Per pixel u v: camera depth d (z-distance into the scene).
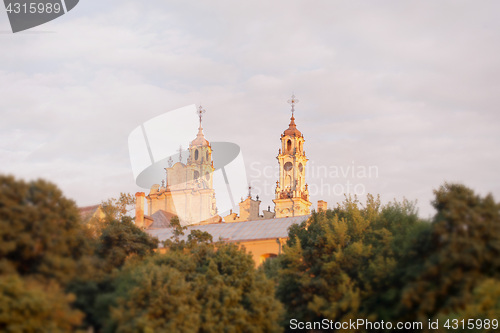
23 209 43.62
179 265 53.31
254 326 50.31
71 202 47.44
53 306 39.94
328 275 55.12
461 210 45.31
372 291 51.31
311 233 62.84
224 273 53.44
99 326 45.47
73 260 46.12
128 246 56.47
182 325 46.72
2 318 37.91
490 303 41.59
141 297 46.44
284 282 57.38
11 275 40.38
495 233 43.94
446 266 43.81
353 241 58.78
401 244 54.00
